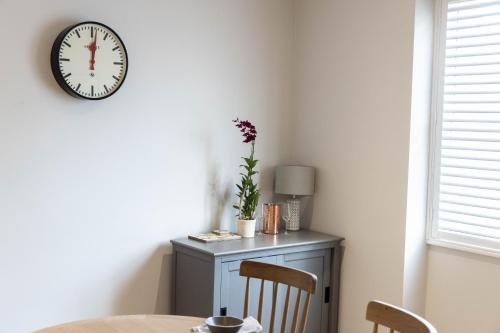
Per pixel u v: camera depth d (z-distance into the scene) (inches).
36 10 114.8
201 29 139.5
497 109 125.2
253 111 151.1
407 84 131.6
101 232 126.1
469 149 129.0
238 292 127.5
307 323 141.9
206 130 141.9
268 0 152.3
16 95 113.5
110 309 128.5
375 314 76.2
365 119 140.9
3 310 114.1
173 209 137.3
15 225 114.7
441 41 133.7
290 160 158.9
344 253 146.7
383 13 136.2
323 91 150.9
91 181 124.1
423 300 138.4
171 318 88.0
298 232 151.6
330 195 149.9
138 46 129.3
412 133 132.0
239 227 140.5
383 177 137.2
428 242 136.6
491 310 126.2
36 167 116.6
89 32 119.2
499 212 125.9
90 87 120.1
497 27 125.1
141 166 131.3
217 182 144.9
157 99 133.1
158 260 135.6
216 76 143.1
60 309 121.2
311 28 153.5
